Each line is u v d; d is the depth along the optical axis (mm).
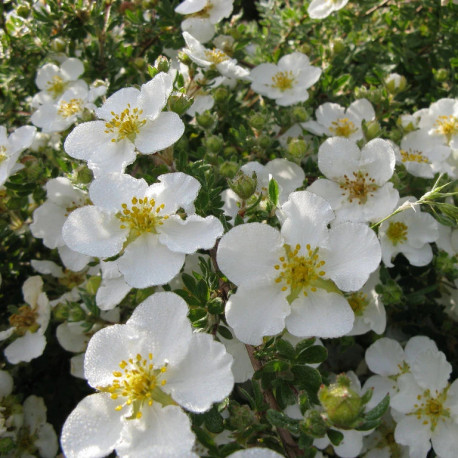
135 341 114
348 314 118
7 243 192
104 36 210
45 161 202
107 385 113
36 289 178
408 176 173
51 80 208
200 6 192
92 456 109
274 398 122
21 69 226
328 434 109
